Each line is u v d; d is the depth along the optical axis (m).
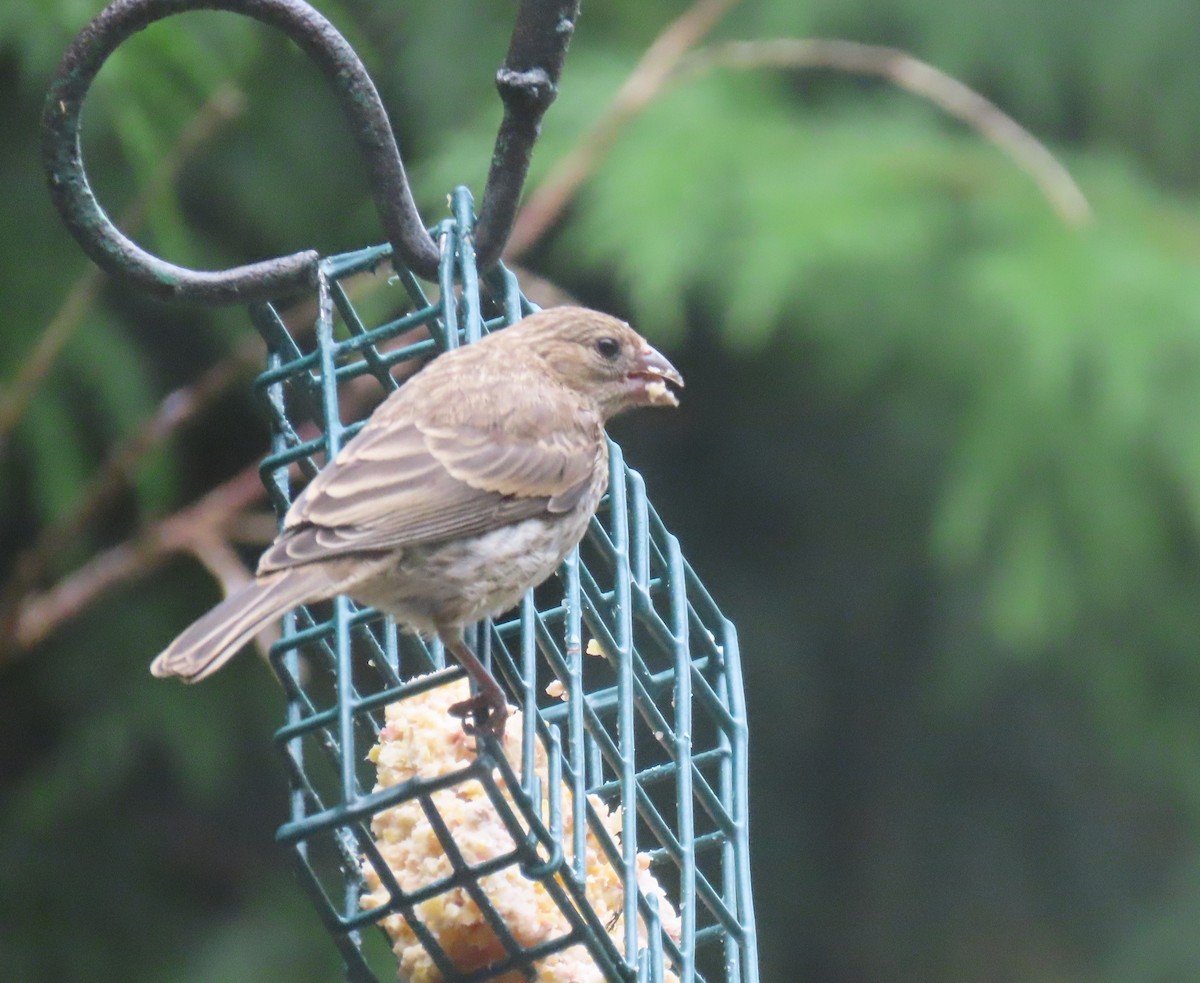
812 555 14.91
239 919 13.25
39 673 13.35
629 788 6.02
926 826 14.82
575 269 13.02
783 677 14.78
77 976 13.05
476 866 5.67
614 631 6.83
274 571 5.81
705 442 14.93
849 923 14.74
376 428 6.32
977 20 13.68
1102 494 12.19
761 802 14.84
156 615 13.49
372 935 10.59
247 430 13.99
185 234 11.76
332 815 5.53
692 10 12.98
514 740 6.34
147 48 10.30
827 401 14.07
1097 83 13.78
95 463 12.96
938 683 14.47
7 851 13.31
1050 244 12.35
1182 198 13.50
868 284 12.56
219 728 13.31
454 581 6.14
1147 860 14.66
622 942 6.21
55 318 12.38
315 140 13.44
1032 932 14.55
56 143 6.28
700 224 12.06
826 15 13.48
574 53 12.86
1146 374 11.85
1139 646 13.62
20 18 11.06
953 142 13.19
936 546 12.38
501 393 6.54
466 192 7.00
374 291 10.83
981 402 12.41
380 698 5.73
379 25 13.24
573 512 6.51
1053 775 14.76
